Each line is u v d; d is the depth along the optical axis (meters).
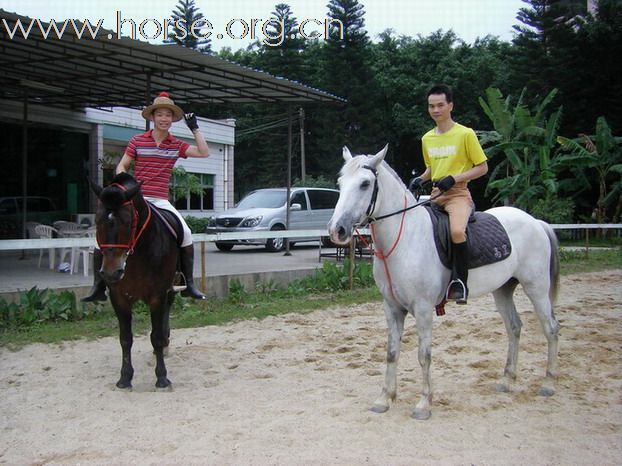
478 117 32.78
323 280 10.43
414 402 4.75
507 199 23.98
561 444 3.89
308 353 6.43
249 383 5.31
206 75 12.45
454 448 3.81
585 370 5.74
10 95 14.58
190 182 20.05
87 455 3.71
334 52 33.75
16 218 15.70
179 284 5.64
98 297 5.22
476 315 8.53
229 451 3.74
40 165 16.70
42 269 10.84
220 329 7.59
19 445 3.88
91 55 10.66
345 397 4.90
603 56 25.58
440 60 35.09
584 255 16.77
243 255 14.75
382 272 4.48
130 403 4.71
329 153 33.88
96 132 17.97
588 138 22.05
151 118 5.43
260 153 40.38
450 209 4.64
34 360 6.00
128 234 4.38
